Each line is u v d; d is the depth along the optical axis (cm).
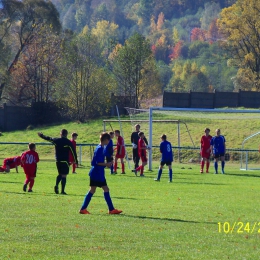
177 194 2478
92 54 8294
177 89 16938
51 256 1269
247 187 2861
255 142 5712
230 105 7900
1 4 9131
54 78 8650
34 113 8206
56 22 9431
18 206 1970
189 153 5638
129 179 3275
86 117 7838
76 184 2920
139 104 8725
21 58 9238
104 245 1379
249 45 10250
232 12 10131
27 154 2494
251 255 1313
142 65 8775
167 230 1575
